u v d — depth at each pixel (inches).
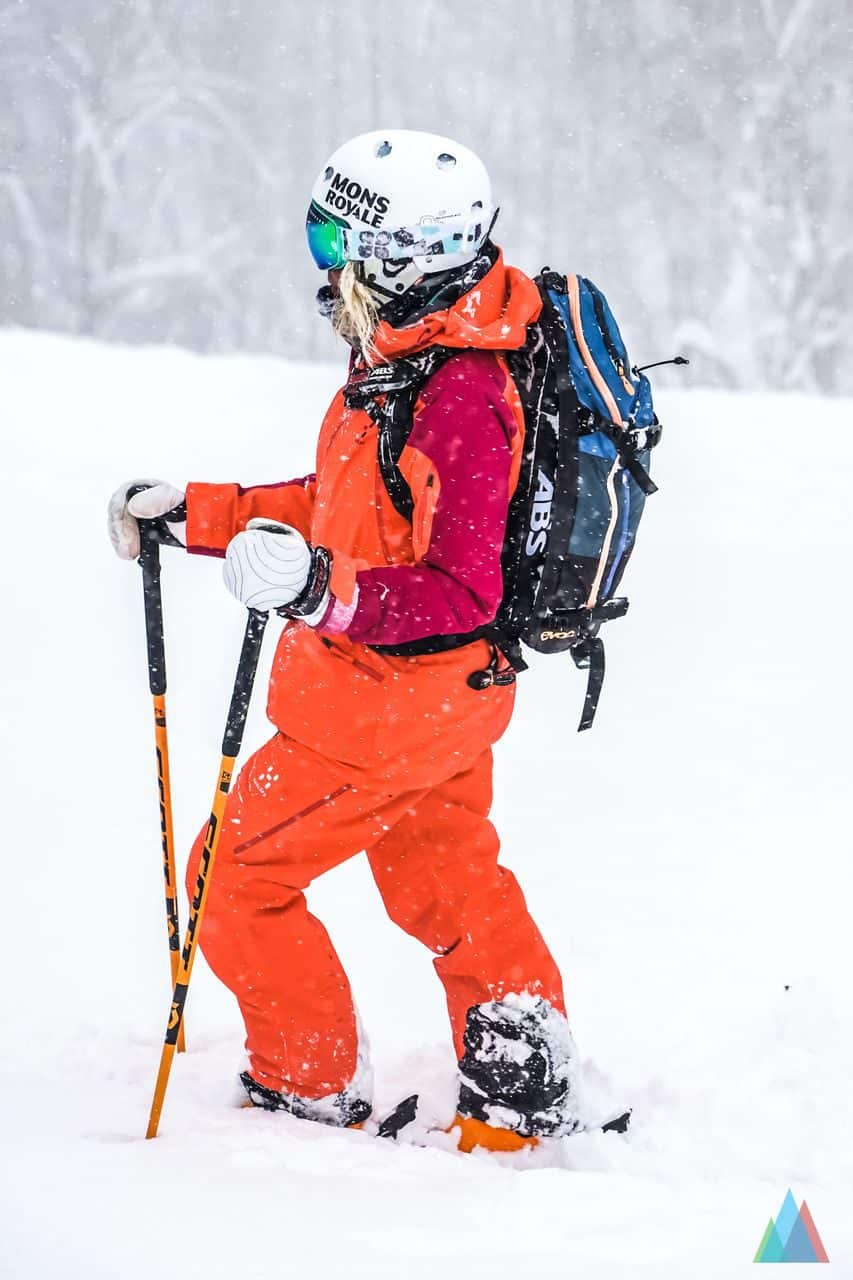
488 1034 315.3
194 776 547.5
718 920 454.0
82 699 618.5
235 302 2925.7
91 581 765.3
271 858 301.1
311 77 3058.6
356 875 481.7
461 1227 240.1
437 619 273.7
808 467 1155.9
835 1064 332.8
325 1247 224.2
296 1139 285.0
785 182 3016.7
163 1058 280.5
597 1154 301.3
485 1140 313.1
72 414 1079.0
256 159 2970.0
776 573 901.2
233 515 318.7
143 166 2920.8
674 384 2970.0
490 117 3125.0
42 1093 303.0
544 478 287.7
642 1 3080.7
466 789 319.3
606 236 3090.6
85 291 2901.1
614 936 438.6
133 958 404.8
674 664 739.4
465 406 279.6
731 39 3043.8
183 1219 230.4
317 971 306.7
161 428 1075.9
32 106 2898.6
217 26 2997.0
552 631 294.4
